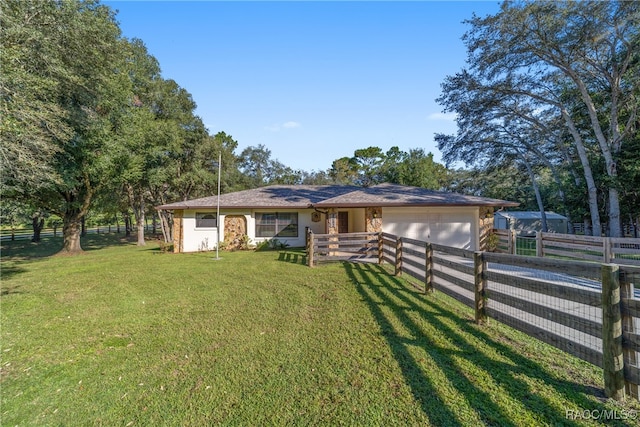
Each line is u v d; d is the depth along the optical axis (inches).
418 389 113.9
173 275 351.9
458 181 1568.7
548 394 106.7
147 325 195.3
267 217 622.8
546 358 133.2
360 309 208.4
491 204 467.5
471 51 692.1
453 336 158.9
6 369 143.1
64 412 110.9
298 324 186.4
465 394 109.5
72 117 428.8
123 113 607.8
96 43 393.4
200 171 943.0
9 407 114.6
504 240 472.4
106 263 463.2
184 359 147.5
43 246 874.1
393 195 505.4
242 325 188.4
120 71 612.4
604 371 104.1
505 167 949.2
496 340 152.9
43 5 310.8
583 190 724.0
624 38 574.6
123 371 138.3
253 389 119.3
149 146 730.8
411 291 251.3
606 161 609.9
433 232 500.4
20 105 269.9
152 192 994.7
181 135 922.1
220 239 607.2
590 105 622.8
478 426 93.4
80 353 157.8
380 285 274.2
